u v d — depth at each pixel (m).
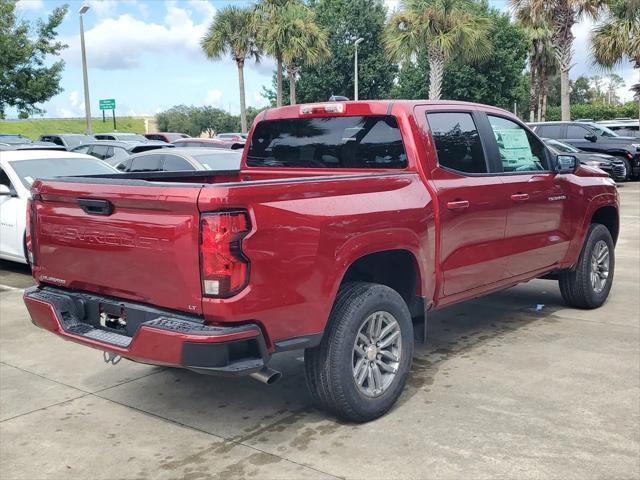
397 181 4.32
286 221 3.52
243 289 3.36
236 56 35.78
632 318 6.35
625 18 24.53
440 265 4.62
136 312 3.68
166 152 10.90
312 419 4.18
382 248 4.07
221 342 3.30
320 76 45.59
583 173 6.45
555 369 4.95
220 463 3.62
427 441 3.80
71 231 3.95
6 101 27.25
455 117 4.98
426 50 27.58
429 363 5.14
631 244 10.44
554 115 63.69
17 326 6.41
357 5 44.19
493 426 3.98
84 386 4.84
